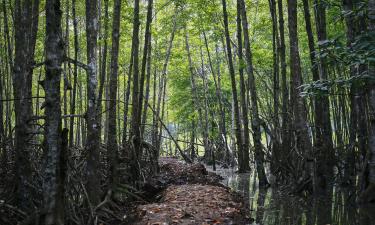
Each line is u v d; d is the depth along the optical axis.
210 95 29.53
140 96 13.74
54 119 5.73
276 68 16.52
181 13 21.36
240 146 19.23
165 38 25.67
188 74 29.36
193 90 27.23
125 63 24.53
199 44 25.44
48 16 5.70
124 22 17.58
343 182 12.35
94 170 8.84
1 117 10.69
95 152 8.80
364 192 9.33
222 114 25.16
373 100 8.85
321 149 11.84
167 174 15.64
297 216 8.84
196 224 7.55
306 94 7.93
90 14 8.56
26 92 8.26
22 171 8.12
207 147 27.17
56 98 5.75
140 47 25.20
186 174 15.64
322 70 12.05
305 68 21.81
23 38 8.70
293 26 11.54
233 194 11.55
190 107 30.58
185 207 8.83
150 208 8.77
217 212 8.51
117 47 10.67
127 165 12.18
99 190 9.11
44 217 5.69
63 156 5.79
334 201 10.35
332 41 7.34
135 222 8.18
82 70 22.38
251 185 14.62
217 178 16.45
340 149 14.16
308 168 11.62
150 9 13.92
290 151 13.66
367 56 6.62
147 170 13.72
